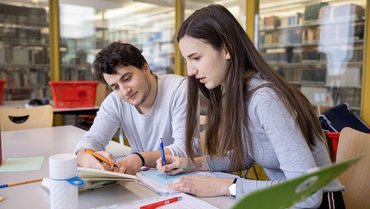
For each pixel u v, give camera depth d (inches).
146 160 47.6
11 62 177.2
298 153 32.5
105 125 58.9
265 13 160.7
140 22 209.6
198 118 46.4
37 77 184.4
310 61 155.5
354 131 49.6
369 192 45.9
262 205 16.1
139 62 53.1
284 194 15.8
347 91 139.6
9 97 177.3
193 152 47.4
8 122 89.7
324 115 106.3
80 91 145.3
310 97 156.1
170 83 59.4
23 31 179.0
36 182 41.4
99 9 195.6
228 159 44.8
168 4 200.7
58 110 134.4
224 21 35.8
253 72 37.1
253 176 82.0
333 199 37.1
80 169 36.5
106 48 52.1
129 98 53.6
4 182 41.4
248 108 36.0
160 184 40.3
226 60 36.6
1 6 172.7
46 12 181.2
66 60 188.1
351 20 136.6
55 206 30.2
